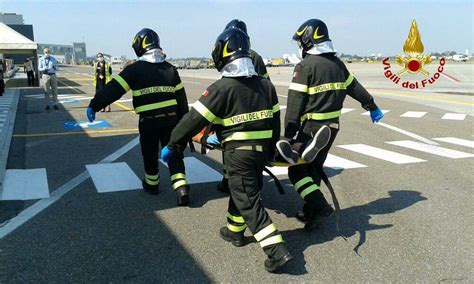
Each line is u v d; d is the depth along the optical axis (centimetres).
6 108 1415
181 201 495
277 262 344
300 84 403
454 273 354
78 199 521
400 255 385
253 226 352
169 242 408
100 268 359
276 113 371
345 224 455
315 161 430
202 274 352
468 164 698
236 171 353
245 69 342
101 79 1361
